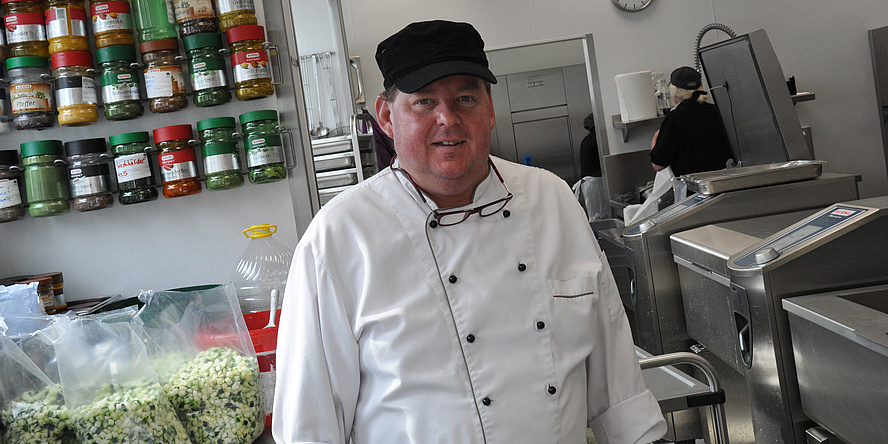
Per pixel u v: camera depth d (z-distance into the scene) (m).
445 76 1.21
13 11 2.30
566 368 1.35
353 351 1.34
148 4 2.31
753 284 2.11
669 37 5.70
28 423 1.48
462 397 1.30
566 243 1.43
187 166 2.33
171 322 1.74
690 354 1.88
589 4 5.70
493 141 5.89
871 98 5.61
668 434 3.04
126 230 2.46
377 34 5.58
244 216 2.48
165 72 2.29
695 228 3.05
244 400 1.68
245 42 2.31
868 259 2.05
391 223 1.35
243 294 2.33
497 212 1.37
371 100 5.62
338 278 1.33
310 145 2.54
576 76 5.80
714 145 4.52
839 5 5.56
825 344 1.82
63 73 2.28
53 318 1.69
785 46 5.62
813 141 5.66
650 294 3.11
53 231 2.44
